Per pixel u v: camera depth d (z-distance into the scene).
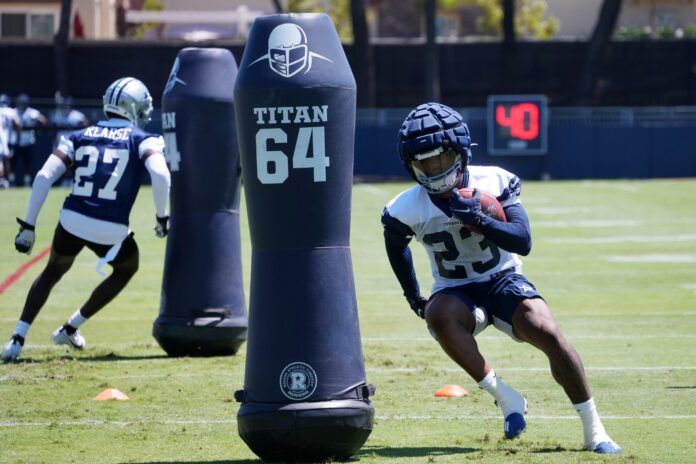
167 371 28.67
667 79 130.88
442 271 20.23
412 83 128.62
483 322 19.98
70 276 48.59
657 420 22.67
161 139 30.00
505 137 113.44
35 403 24.77
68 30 120.69
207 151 30.38
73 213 29.38
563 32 185.50
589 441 19.61
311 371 18.80
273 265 19.02
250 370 19.17
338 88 18.98
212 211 30.69
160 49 124.00
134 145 29.70
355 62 120.56
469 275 20.03
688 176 115.19
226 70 30.77
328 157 18.95
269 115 18.83
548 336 19.33
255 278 19.23
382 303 41.91
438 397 25.50
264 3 165.00
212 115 30.28
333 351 18.94
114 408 24.28
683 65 130.62
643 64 130.62
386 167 112.56
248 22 138.50
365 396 19.22
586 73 124.38
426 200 19.69
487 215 18.80
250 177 19.12
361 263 54.09
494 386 19.95
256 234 19.20
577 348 31.98
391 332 35.44
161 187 29.27
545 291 44.97
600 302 41.81
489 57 128.88
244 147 19.20
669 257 56.34
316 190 18.91
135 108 30.14
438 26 177.62
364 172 112.69
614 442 20.33
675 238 64.94
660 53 130.50
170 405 24.62
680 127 114.75
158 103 124.50
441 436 21.47
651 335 34.31
